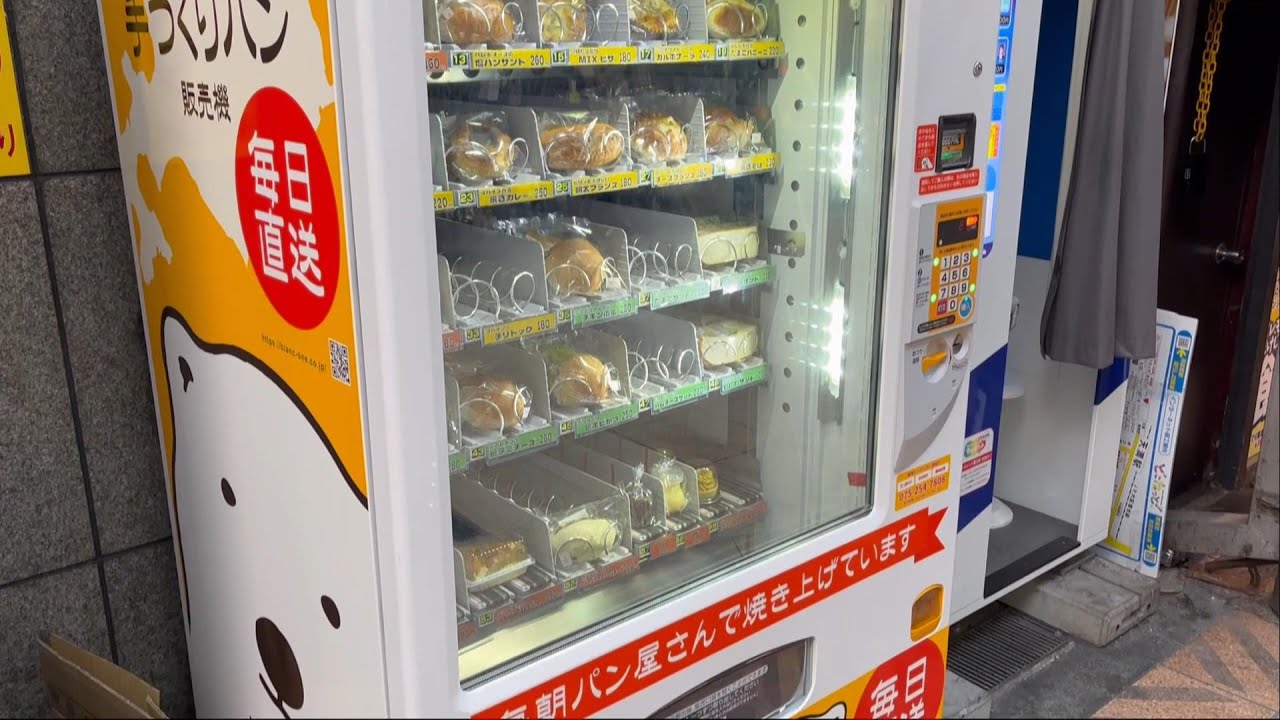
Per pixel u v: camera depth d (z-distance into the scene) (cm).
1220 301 355
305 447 141
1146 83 248
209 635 194
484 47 140
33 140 177
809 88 181
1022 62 233
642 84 187
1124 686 273
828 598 179
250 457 158
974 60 174
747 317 202
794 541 175
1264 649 291
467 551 158
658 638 154
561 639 147
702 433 202
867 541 183
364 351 122
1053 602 301
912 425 182
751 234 192
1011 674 279
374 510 128
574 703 146
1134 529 315
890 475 182
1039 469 311
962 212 179
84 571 199
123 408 198
